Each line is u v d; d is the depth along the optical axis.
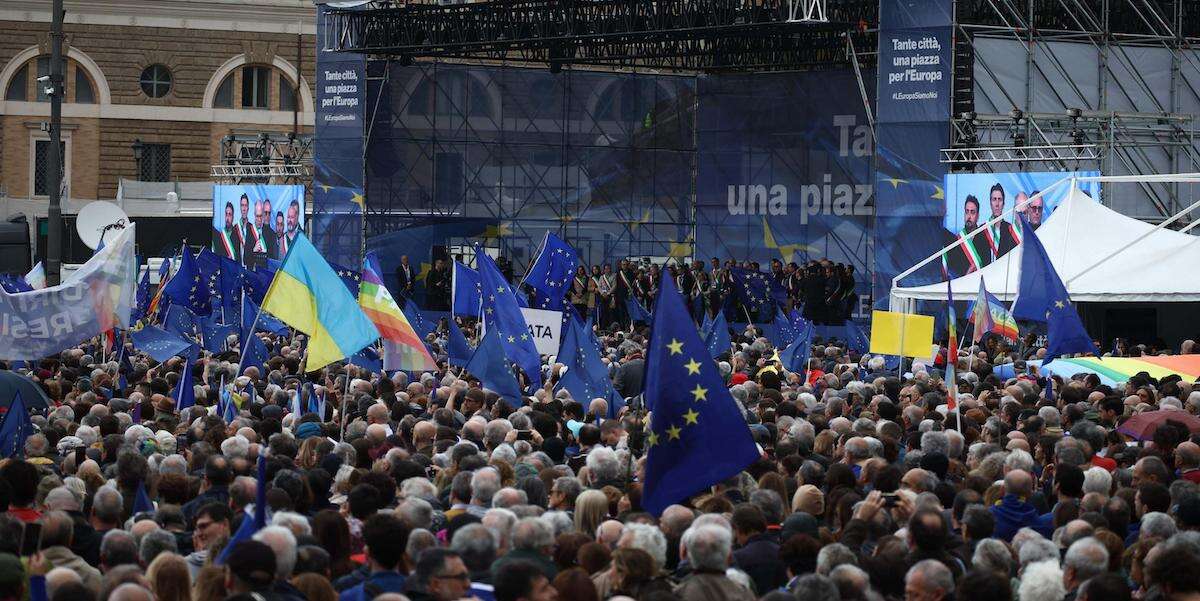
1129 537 22.67
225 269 60.53
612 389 40.75
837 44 94.12
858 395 37.66
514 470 25.61
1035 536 20.28
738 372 47.94
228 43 143.62
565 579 16.30
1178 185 87.19
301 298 33.69
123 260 39.56
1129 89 88.94
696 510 23.69
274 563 16.36
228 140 108.94
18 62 139.88
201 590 17.12
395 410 35.62
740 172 100.19
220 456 24.67
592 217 101.75
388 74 97.94
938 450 27.98
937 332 80.75
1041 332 73.50
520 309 43.16
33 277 71.38
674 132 102.12
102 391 40.69
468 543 18.95
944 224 79.69
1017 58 86.69
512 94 100.38
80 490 24.12
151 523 20.97
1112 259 58.06
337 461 27.33
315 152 94.50
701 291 90.00
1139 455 28.92
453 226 99.50
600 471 25.69
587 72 101.25
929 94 81.25
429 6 90.31
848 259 96.69
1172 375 41.22
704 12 85.00
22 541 19.75
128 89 141.88
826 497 25.34
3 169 139.75
